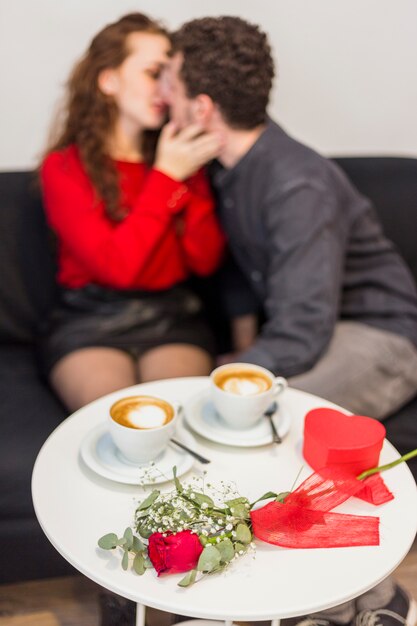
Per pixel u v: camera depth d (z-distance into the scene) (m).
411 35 2.33
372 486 1.22
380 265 1.96
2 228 2.00
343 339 1.83
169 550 1.02
